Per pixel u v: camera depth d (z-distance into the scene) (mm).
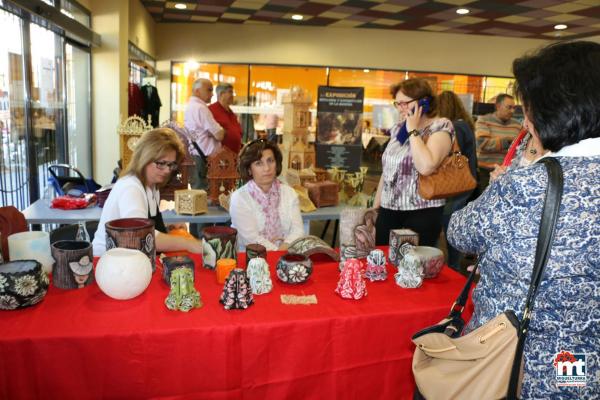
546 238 887
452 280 1717
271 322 1294
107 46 4906
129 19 5531
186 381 1264
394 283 1661
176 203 3121
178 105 8016
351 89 4605
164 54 7828
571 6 5820
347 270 1500
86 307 1340
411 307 1448
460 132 3035
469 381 984
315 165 4664
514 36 8180
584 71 885
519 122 4336
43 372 1179
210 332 1249
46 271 1483
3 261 1511
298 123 4441
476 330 991
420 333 1143
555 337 927
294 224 2375
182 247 1878
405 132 2408
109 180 5082
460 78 8383
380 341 1405
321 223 5965
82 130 4922
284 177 3701
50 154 3928
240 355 1282
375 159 8188
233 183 3424
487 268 1014
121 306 1356
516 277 945
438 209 2422
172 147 1997
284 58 8023
